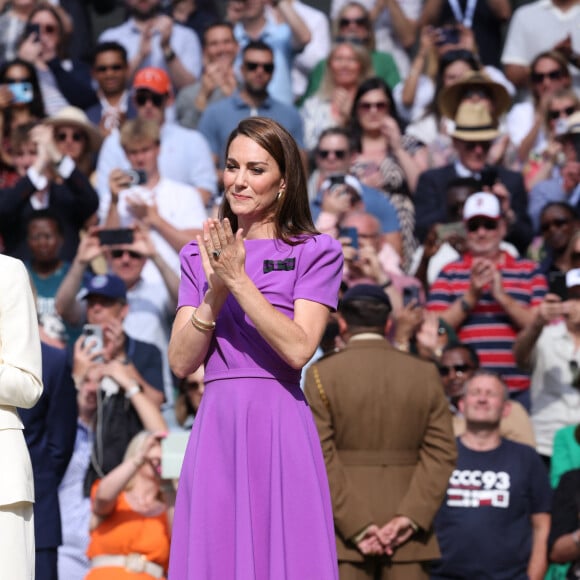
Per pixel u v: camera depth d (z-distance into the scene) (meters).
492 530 26.78
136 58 44.16
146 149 35.72
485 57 45.41
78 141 38.38
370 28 44.22
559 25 44.50
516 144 41.50
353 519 24.05
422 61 43.12
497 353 31.69
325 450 24.20
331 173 37.53
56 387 23.31
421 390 24.45
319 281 15.32
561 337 31.30
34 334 16.94
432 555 24.48
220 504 15.09
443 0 45.31
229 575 15.00
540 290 32.66
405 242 37.44
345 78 41.44
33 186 36.09
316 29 45.25
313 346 14.98
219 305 15.02
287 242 15.48
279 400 15.27
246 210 15.29
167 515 25.39
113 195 35.00
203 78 42.31
